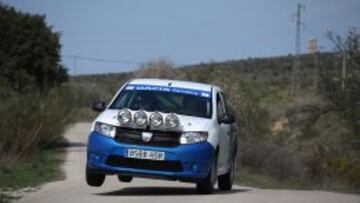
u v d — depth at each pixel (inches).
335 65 2564.0
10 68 3772.1
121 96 1349.7
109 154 1229.7
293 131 3582.7
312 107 2869.1
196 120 1280.8
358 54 2482.8
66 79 4033.0
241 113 3410.4
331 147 2938.0
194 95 1349.7
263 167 3139.8
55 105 3095.5
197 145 1237.7
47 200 1187.3
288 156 3120.1
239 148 3245.6
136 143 1229.1
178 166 1228.5
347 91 2502.5
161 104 1322.6
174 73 4515.3
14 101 2539.4
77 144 3860.7
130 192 1362.0
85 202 1138.7
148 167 1226.6
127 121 1235.2
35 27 3909.9
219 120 1346.0
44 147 3075.8
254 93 3506.4
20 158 2383.1
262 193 1346.0
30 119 2509.8
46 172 2021.4
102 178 1342.3
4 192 1349.7
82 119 6683.1
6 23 3841.0
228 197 1216.2
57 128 3085.6
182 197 1212.5
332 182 2635.3
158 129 1233.4
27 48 3850.9
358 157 2696.9
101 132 1245.1
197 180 1243.8
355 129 2532.0
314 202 1158.3
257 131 3415.4
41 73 3914.9
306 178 2871.6
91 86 7406.5
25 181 1649.9
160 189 1482.5
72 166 2404.0
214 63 3949.3
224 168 1408.7
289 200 1173.1
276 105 4559.5
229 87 3427.7
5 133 2361.0
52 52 3944.4
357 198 1306.6
